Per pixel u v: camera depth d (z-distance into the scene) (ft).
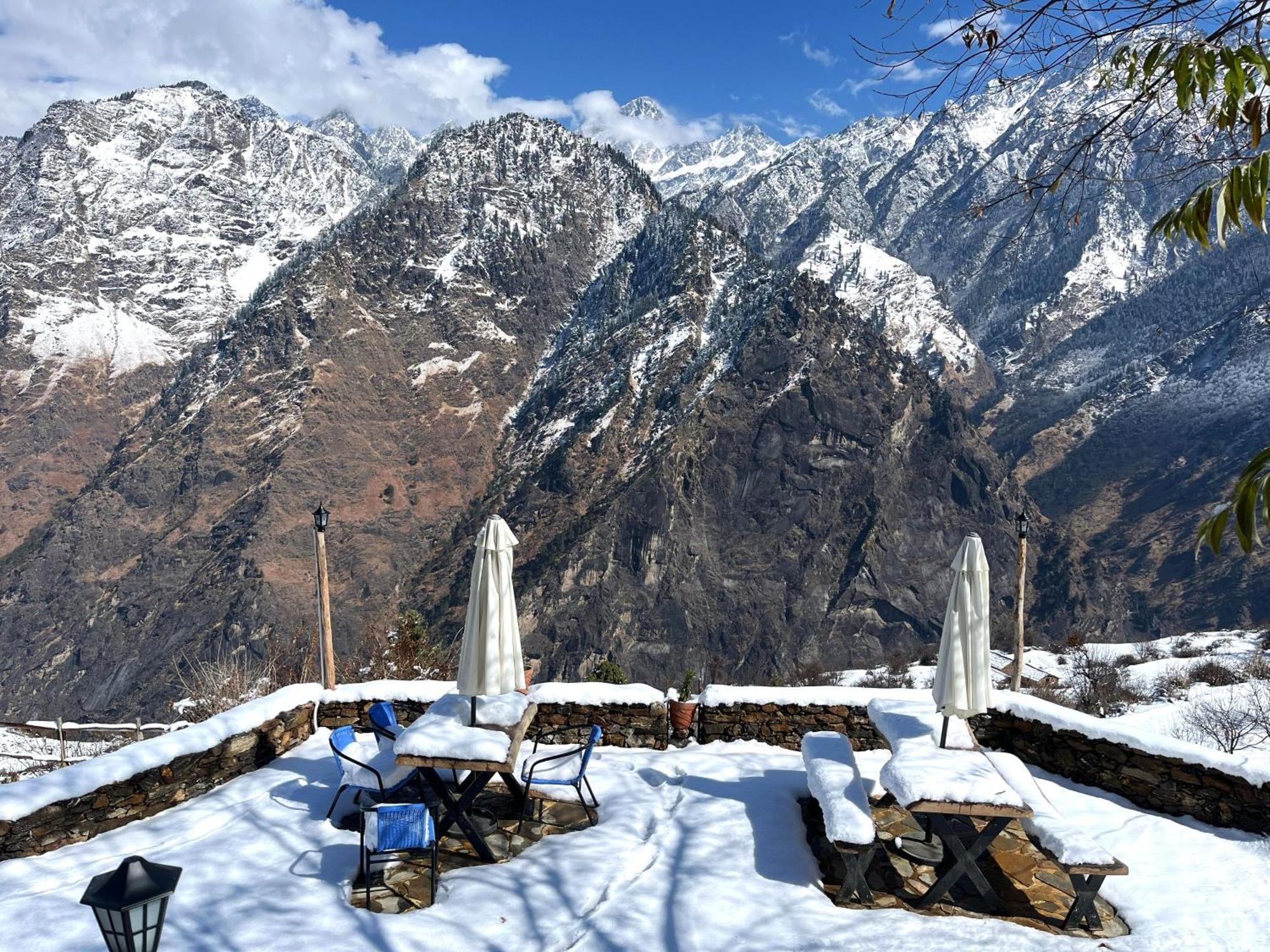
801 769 29.14
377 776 24.22
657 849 23.24
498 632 23.35
